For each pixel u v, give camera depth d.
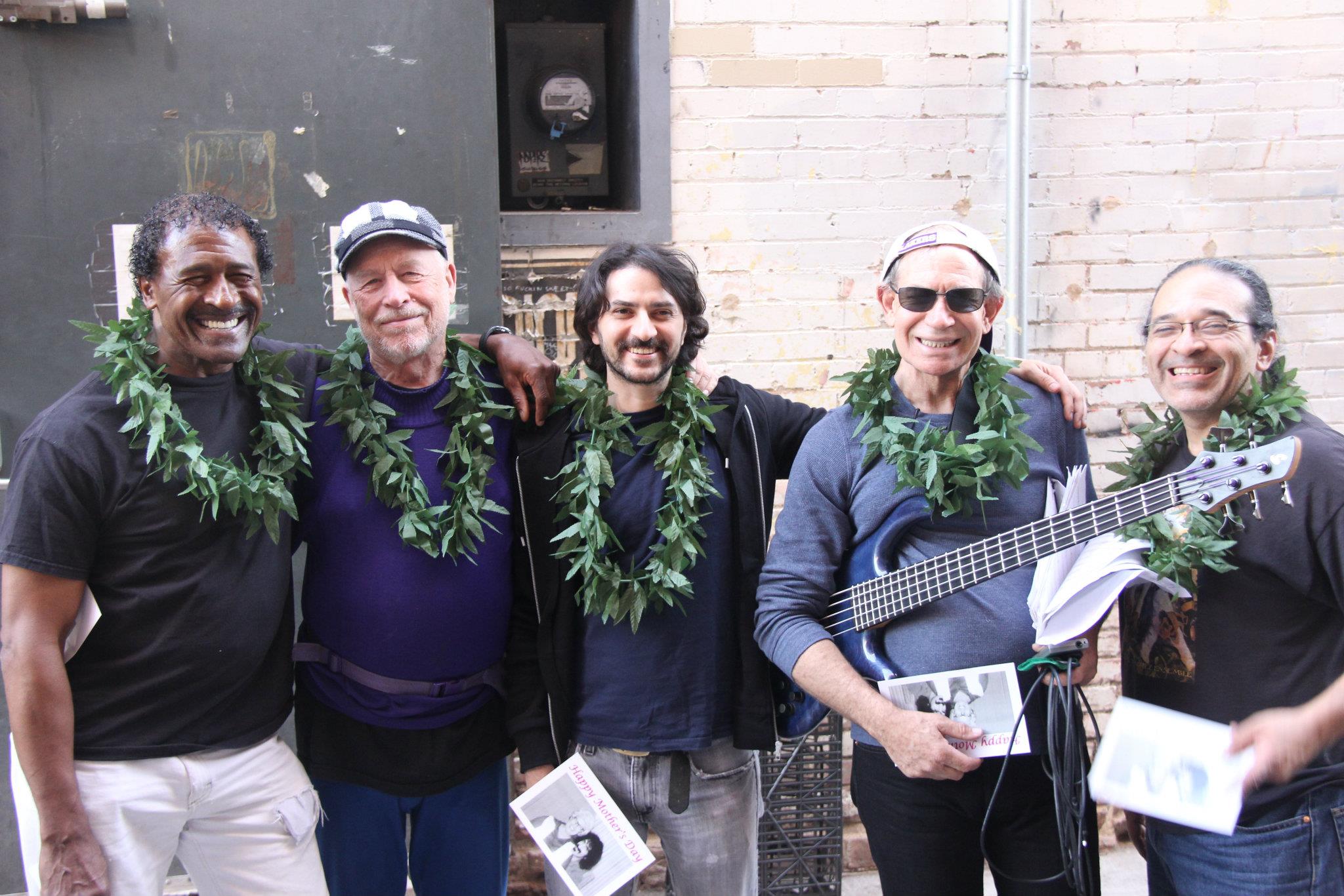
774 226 3.54
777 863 3.44
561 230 3.45
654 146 3.45
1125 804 1.90
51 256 2.79
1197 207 3.68
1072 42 3.58
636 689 2.27
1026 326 3.65
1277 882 1.93
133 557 1.99
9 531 1.90
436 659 2.26
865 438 2.20
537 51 3.54
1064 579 2.01
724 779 2.36
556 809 2.23
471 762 2.34
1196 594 2.00
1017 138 3.54
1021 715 1.98
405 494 2.21
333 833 2.34
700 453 2.36
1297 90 3.65
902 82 3.53
